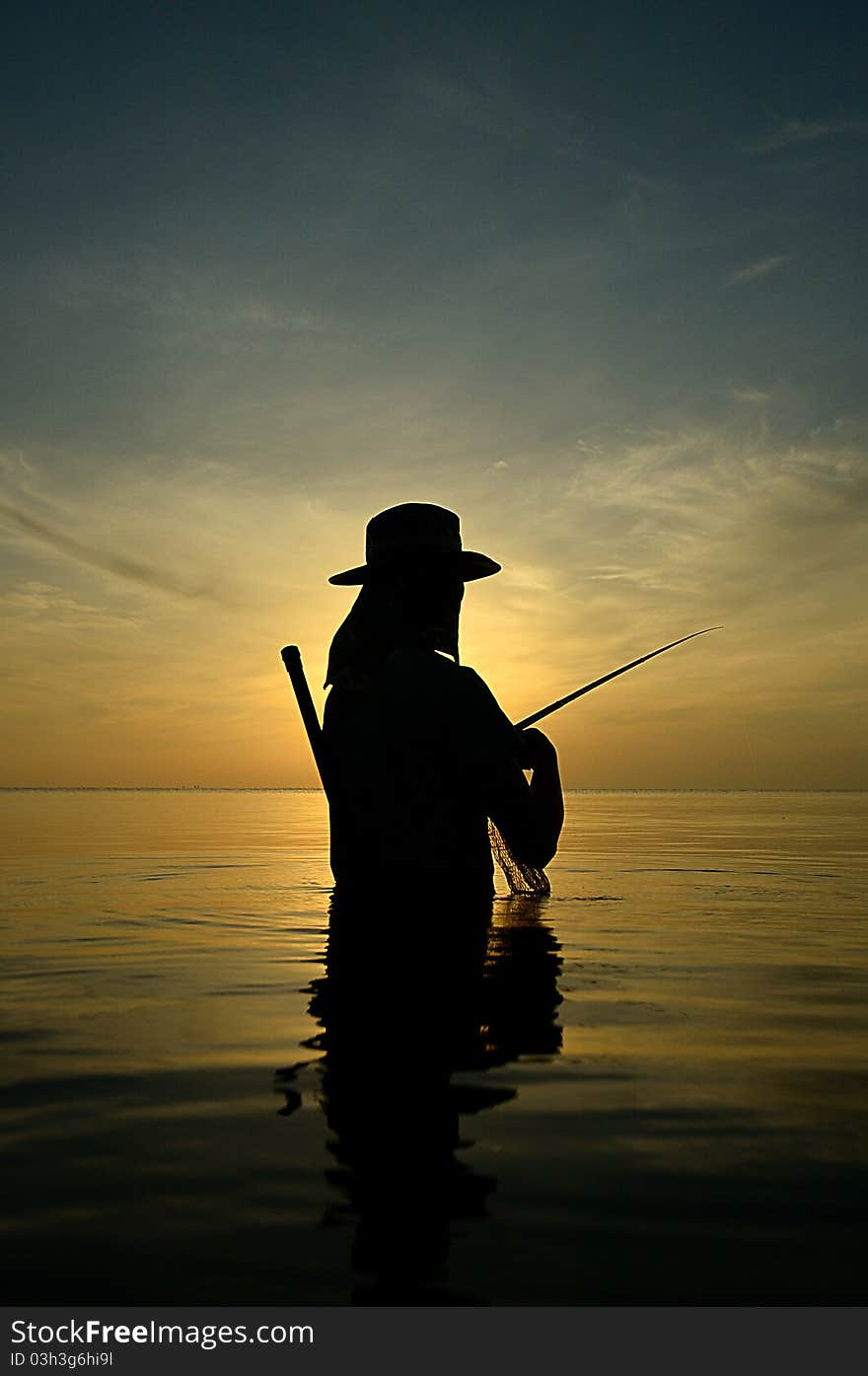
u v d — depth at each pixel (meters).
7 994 2.38
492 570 3.16
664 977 2.59
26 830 11.13
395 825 2.81
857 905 4.20
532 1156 1.38
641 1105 1.60
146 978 2.56
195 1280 1.07
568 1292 1.05
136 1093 1.65
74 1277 1.07
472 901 2.82
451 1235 1.16
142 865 6.23
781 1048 1.94
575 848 8.20
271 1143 1.43
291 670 3.30
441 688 2.80
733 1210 1.22
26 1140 1.44
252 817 17.12
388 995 2.35
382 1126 1.50
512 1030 2.04
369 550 3.15
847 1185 1.30
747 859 6.97
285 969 2.64
